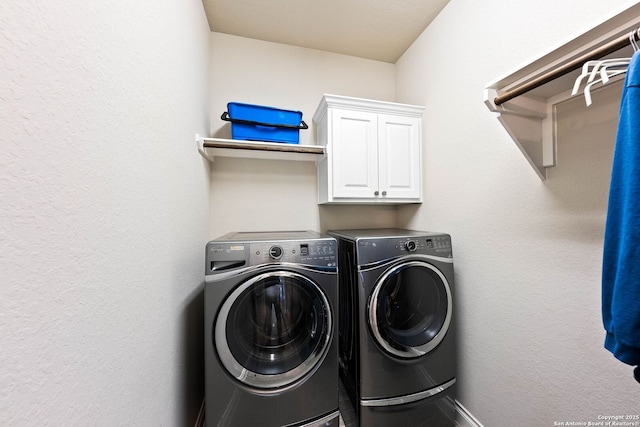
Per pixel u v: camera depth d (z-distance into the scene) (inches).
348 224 85.8
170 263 38.7
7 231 13.8
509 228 47.6
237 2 63.5
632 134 22.2
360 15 68.4
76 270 19.0
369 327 50.9
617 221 24.0
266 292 47.1
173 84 40.1
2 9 13.5
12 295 14.0
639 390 31.7
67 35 18.1
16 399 14.1
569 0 37.2
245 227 76.6
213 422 42.1
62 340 17.6
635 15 23.5
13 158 14.1
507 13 47.3
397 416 52.0
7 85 13.7
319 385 46.8
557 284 39.8
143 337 29.8
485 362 52.5
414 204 79.6
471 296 56.3
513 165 46.9
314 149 68.3
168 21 37.8
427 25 72.3
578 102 36.8
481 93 53.7
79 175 19.4
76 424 18.6
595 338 35.5
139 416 28.5
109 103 23.2
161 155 35.4
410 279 55.7
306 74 82.4
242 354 44.2
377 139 71.3
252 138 64.8
